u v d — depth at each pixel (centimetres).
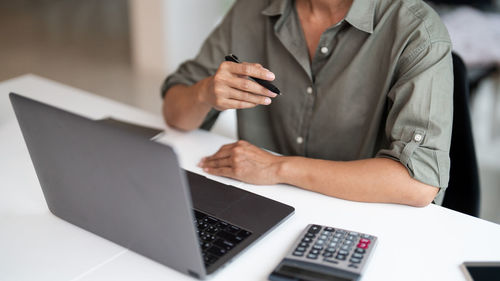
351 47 133
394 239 101
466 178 139
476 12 326
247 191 112
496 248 99
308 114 142
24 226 105
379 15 130
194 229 83
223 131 208
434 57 121
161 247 91
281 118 147
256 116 153
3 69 368
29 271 93
